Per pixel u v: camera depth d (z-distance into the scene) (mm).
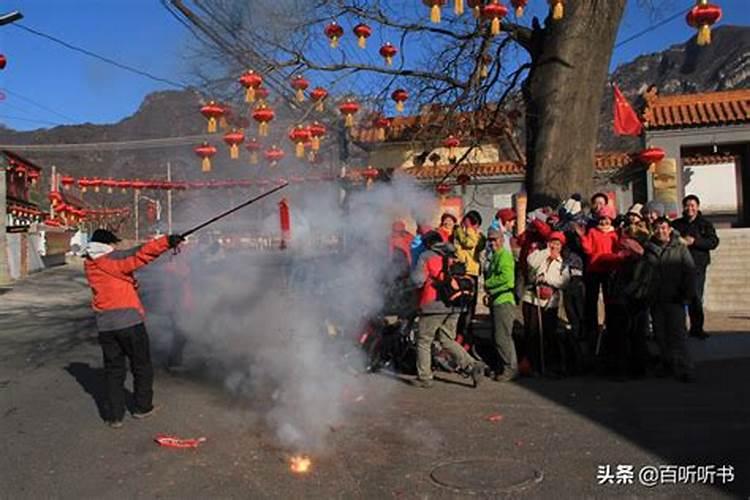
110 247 6469
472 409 6676
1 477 5137
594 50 9688
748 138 21656
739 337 9750
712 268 14531
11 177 28172
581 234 8211
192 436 6039
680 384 7410
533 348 8102
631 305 7734
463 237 8211
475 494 4602
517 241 8648
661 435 5699
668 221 7766
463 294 7520
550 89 9773
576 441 5629
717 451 5270
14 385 8188
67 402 7336
